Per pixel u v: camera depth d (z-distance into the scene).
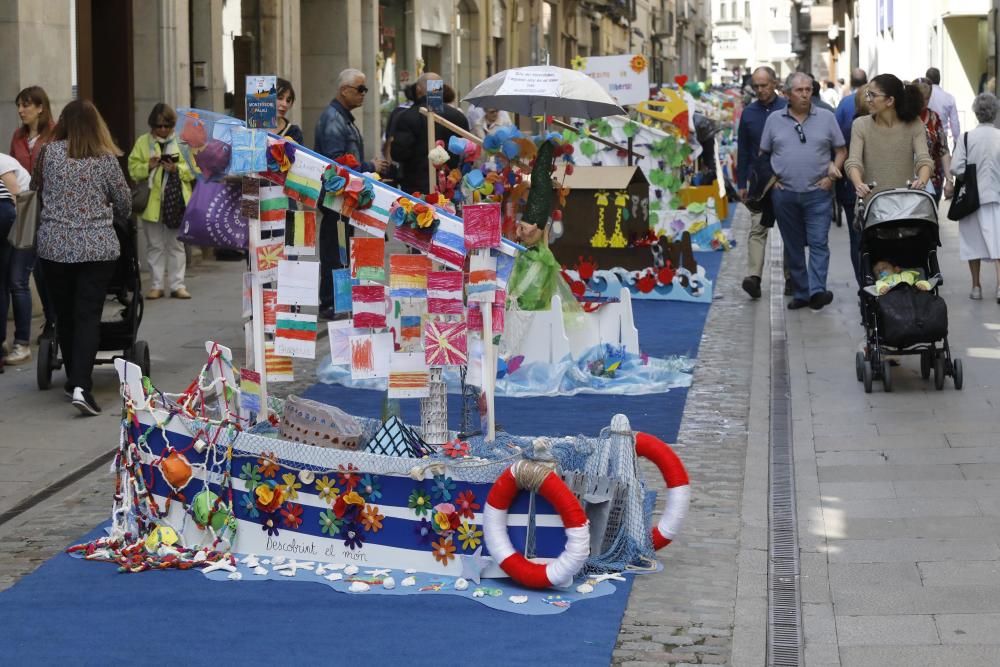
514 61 39.81
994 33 27.14
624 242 15.73
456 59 33.84
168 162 15.29
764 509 7.78
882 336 10.47
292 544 6.85
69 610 6.25
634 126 19.89
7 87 14.45
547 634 5.92
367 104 26.80
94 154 9.90
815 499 7.97
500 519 6.42
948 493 8.00
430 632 5.95
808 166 14.17
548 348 11.26
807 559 6.99
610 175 15.76
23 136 12.98
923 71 38.25
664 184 20.39
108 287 10.75
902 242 10.92
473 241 7.06
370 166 14.73
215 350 7.57
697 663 5.69
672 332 13.70
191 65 20.11
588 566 6.68
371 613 6.18
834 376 11.23
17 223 10.41
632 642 5.90
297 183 7.30
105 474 8.59
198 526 6.96
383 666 5.60
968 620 6.12
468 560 6.51
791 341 12.81
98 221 9.90
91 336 10.00
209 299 15.72
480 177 10.62
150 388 7.12
